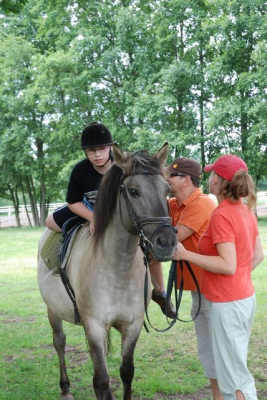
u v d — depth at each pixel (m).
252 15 18.27
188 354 5.19
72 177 3.81
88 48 21.64
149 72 21.14
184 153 19.95
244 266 2.94
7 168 27.33
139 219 2.89
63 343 4.36
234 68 19.77
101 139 3.60
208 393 4.26
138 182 2.91
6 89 25.44
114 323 3.42
